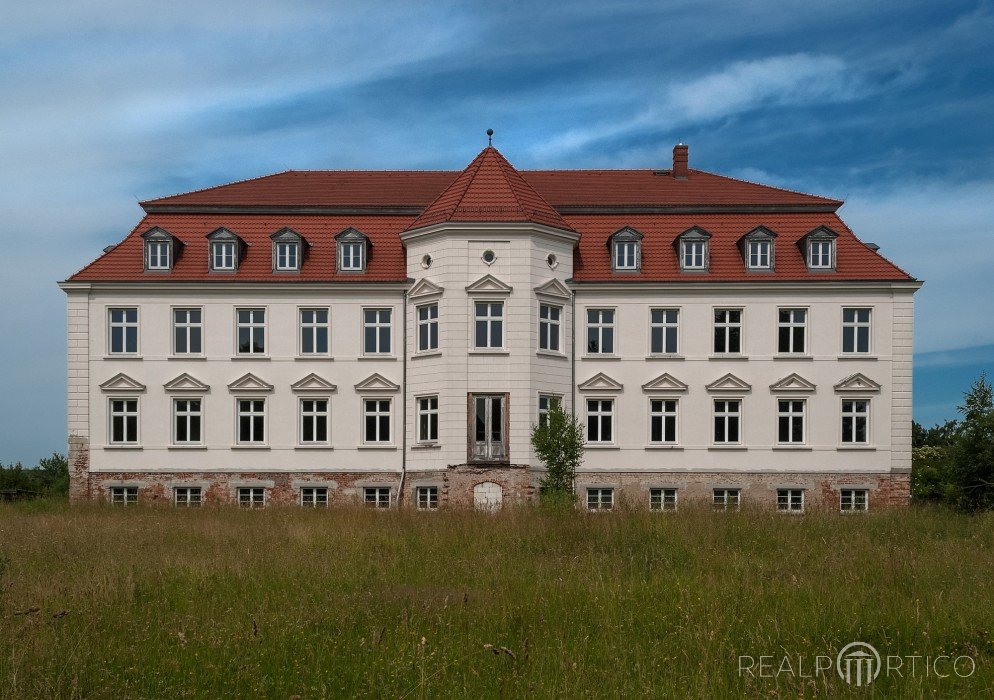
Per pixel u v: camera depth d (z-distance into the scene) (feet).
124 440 128.26
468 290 122.42
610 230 134.62
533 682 35.58
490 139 134.21
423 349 126.52
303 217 136.15
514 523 78.13
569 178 148.97
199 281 127.75
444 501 120.98
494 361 121.70
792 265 129.90
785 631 42.93
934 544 70.28
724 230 133.90
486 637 42.50
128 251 131.34
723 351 128.77
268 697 35.01
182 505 110.32
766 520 80.43
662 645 41.14
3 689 33.50
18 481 146.72
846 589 50.78
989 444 97.71
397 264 131.03
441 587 54.39
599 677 36.83
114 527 80.12
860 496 127.34
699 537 70.69
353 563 61.46
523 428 120.88
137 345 128.47
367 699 34.35
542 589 51.60
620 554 65.21
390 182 148.25
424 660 37.52
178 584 54.19
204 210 135.64
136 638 41.57
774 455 127.24
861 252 130.62
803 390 127.44
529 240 123.34
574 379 127.85
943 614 45.70
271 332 128.88
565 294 127.24
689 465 127.34
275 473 127.54
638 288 128.16
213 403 128.36
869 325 128.26
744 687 35.81
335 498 126.93
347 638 41.96
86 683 35.45
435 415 124.67
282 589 53.21
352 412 127.95
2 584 49.70
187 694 34.88
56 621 43.14
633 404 127.95
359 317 128.77
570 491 100.53
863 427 128.06
